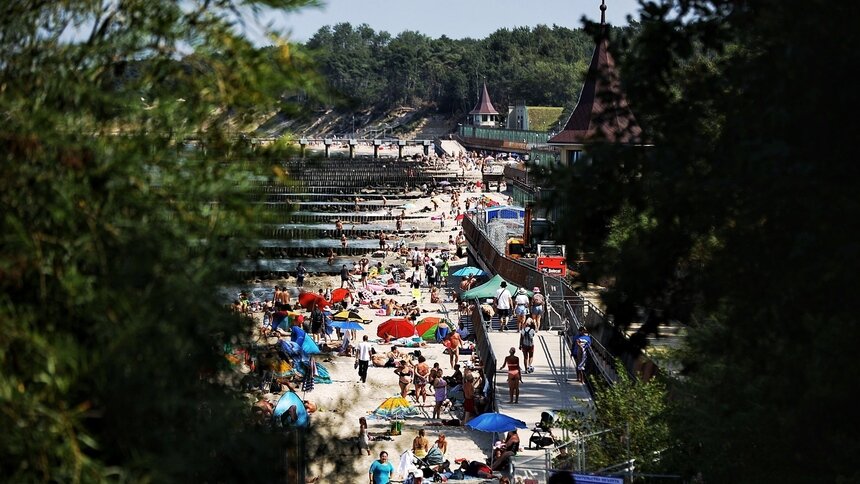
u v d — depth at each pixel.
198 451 8.95
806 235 10.43
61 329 8.27
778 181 10.55
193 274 8.72
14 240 7.97
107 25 9.05
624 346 13.10
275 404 25.34
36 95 8.68
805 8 10.49
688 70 12.94
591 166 12.34
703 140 11.85
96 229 8.29
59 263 8.23
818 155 10.59
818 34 10.34
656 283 12.45
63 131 8.42
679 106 12.40
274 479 10.38
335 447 13.16
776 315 11.45
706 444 16.59
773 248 11.15
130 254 8.31
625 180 12.38
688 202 11.52
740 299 11.70
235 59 9.14
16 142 8.23
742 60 12.05
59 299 8.18
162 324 8.22
